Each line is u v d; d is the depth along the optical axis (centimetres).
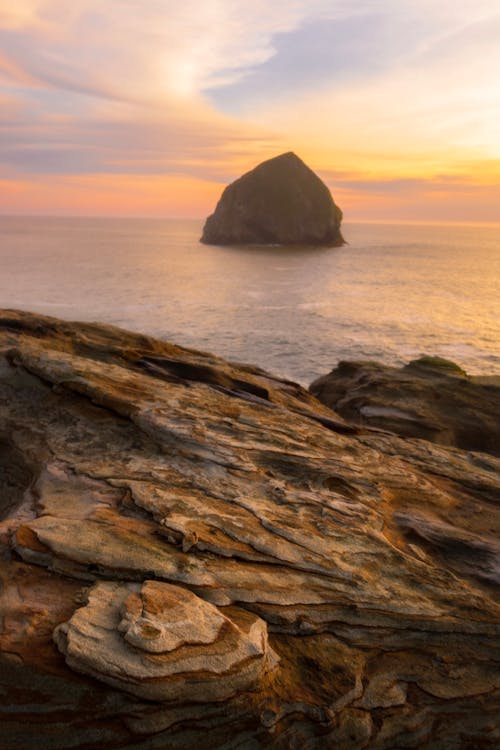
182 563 722
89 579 683
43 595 650
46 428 1102
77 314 7119
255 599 713
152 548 736
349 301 8888
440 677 750
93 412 1140
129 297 8706
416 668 749
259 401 1398
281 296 9325
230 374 1576
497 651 800
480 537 1032
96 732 545
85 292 9106
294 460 1085
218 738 581
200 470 985
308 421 1348
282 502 936
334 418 1645
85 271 12469
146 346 1784
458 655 780
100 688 552
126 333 1809
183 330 6288
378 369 2978
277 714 612
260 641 640
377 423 2405
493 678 774
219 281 11300
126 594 652
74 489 894
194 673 569
